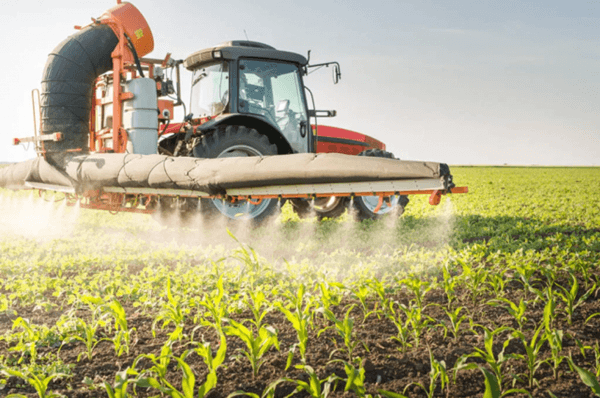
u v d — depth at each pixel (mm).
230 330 2541
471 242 7008
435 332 3156
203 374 2566
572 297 3322
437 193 4145
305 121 8258
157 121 7012
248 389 2422
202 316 3387
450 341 3016
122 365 2699
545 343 2979
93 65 6867
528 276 3852
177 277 4441
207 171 5758
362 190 4715
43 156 6859
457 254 5418
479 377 2570
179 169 5953
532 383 2484
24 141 7191
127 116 6887
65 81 6668
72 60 6707
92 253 5750
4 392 2393
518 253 5445
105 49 6941
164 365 2283
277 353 2844
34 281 4332
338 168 4781
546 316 2568
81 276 4520
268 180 5340
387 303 3471
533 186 22875
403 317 3441
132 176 6234
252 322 3066
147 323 3391
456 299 3883
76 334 3066
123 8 7156
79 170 6578
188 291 3961
